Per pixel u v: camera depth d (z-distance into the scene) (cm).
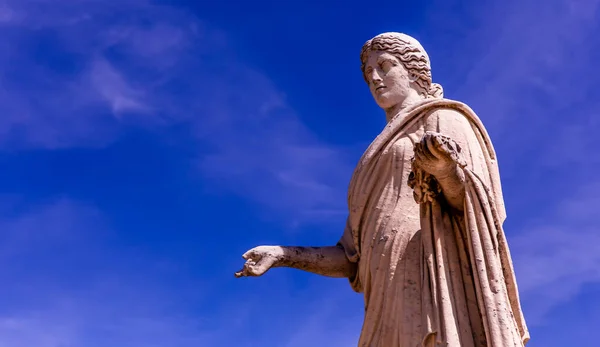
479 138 704
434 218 645
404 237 666
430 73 757
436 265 632
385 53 753
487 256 620
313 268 720
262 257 705
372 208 692
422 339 613
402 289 645
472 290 630
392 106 743
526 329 633
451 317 612
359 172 711
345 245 728
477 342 614
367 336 653
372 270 669
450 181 627
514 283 630
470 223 627
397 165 691
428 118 703
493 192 688
